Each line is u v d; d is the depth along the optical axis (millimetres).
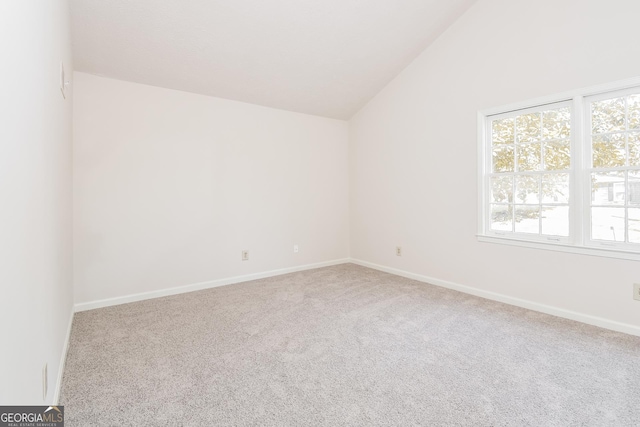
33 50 1194
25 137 1080
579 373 1888
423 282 3893
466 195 3428
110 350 2213
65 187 2293
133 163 3260
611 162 2512
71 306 2744
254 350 2209
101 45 2783
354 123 4879
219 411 1587
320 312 2914
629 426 1461
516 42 2969
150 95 3355
